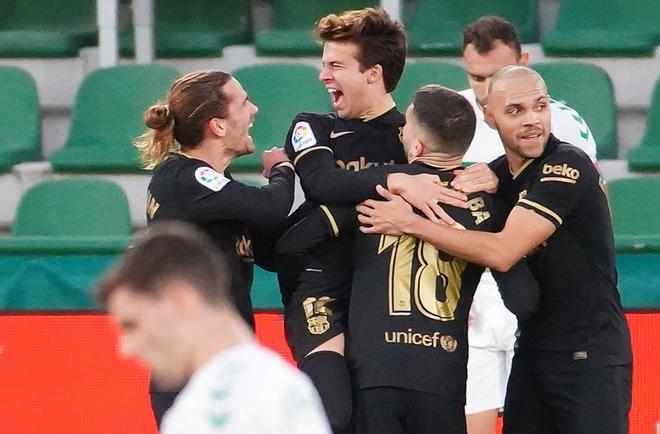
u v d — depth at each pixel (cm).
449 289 1370
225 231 1415
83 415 1891
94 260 1947
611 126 2567
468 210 1379
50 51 2855
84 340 1894
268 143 2562
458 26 2852
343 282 1416
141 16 2762
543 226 1370
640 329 1831
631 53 2716
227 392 781
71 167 2611
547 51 2752
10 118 2734
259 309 1864
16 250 1950
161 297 824
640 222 2288
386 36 1414
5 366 1905
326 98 2614
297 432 775
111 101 2670
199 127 1412
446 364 1349
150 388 1423
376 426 1344
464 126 1390
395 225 1359
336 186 1376
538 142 1384
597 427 1413
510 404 1483
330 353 1373
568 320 1426
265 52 2830
